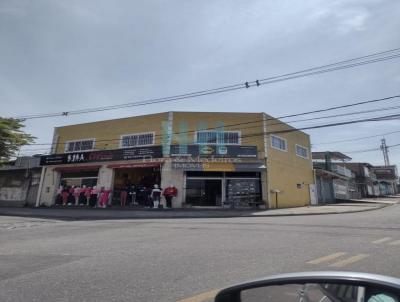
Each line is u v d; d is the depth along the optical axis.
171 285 6.35
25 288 6.36
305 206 30.02
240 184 27.36
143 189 28.56
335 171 42.41
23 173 33.84
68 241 11.55
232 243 10.27
